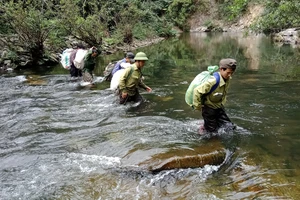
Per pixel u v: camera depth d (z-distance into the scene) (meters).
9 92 7.34
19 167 3.73
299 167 3.50
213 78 4.07
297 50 14.24
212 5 35.81
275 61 11.22
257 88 7.02
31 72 10.08
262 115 5.18
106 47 16.08
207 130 4.41
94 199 3.08
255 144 4.11
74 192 3.20
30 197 3.14
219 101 4.27
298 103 5.80
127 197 3.09
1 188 3.29
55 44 13.19
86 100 6.50
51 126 5.04
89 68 8.27
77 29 14.41
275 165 3.56
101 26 15.77
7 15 11.49
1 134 4.76
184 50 16.23
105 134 4.54
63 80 8.57
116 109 5.82
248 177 3.34
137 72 5.97
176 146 3.96
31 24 11.24
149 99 6.42
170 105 5.96
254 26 14.29
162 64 11.37
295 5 11.76
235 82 7.71
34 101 6.54
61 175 3.52
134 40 20.70
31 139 4.54
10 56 10.89
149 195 3.12
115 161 3.73
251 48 15.87
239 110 5.46
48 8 13.49
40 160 3.87
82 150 4.09
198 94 4.08
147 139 4.23
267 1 13.58
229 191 3.11
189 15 35.78
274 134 4.41
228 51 15.02
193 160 3.61
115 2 21.05
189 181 3.34
